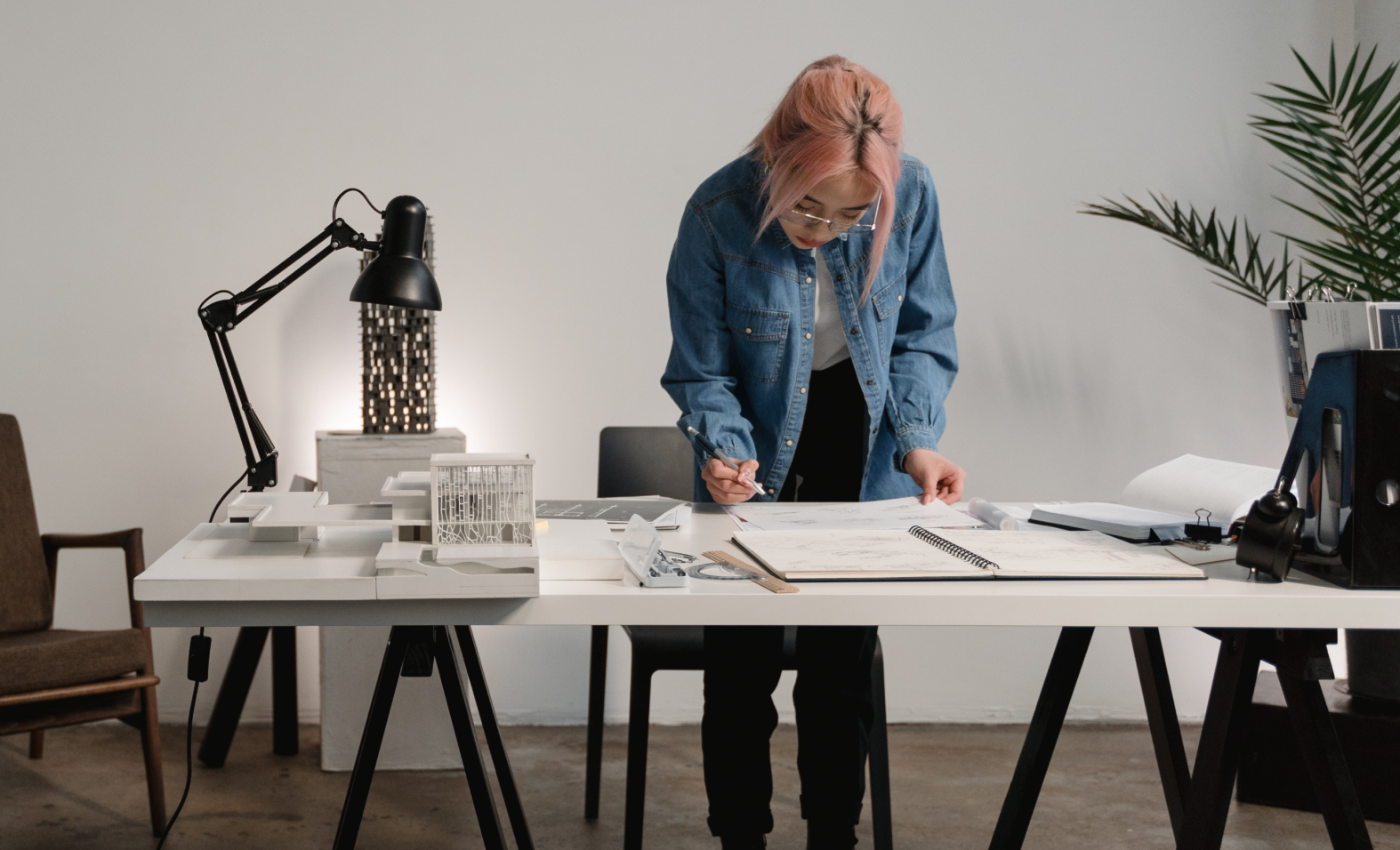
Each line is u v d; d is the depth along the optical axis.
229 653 2.70
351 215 2.65
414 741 2.45
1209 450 2.85
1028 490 2.83
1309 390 1.14
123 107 2.58
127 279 2.61
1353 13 2.77
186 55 2.59
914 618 1.02
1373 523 1.04
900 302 1.72
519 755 2.56
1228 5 2.78
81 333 2.61
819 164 1.33
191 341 2.63
